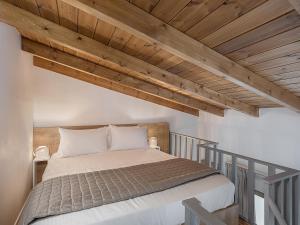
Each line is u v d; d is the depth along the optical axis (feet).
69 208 4.81
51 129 10.58
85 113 11.60
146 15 4.74
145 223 4.99
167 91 11.02
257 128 10.17
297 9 3.42
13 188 6.73
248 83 6.35
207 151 9.03
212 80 8.22
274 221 5.02
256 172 9.86
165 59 7.31
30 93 9.77
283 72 6.01
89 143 10.41
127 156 9.98
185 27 5.03
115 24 4.61
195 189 6.18
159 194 5.81
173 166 8.05
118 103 12.46
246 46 5.17
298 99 7.63
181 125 14.33
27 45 8.35
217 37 5.12
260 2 3.71
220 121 12.64
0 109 5.51
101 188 5.95
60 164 8.62
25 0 5.46
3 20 5.72
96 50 6.88
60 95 10.98
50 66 10.71
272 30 4.33
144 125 13.03
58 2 5.18
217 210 6.37
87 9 4.30
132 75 10.07
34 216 4.49
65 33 6.42
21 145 7.81
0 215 5.50
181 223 5.50
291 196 5.39
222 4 3.98
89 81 11.62
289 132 8.66
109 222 4.59
